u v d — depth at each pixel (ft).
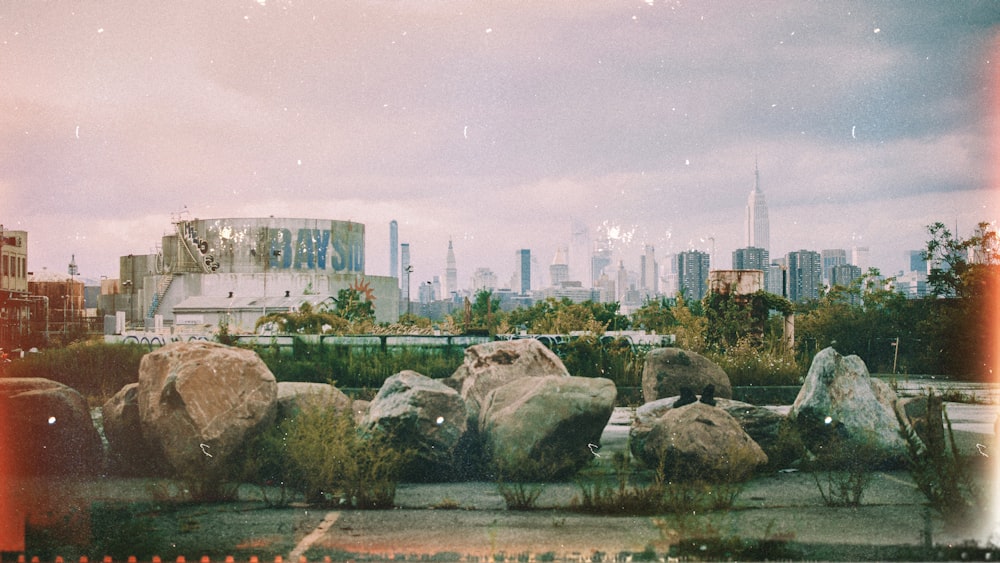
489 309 63.41
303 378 42.57
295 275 174.50
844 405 21.24
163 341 56.70
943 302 55.01
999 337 51.57
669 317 59.31
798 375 44.68
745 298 53.52
